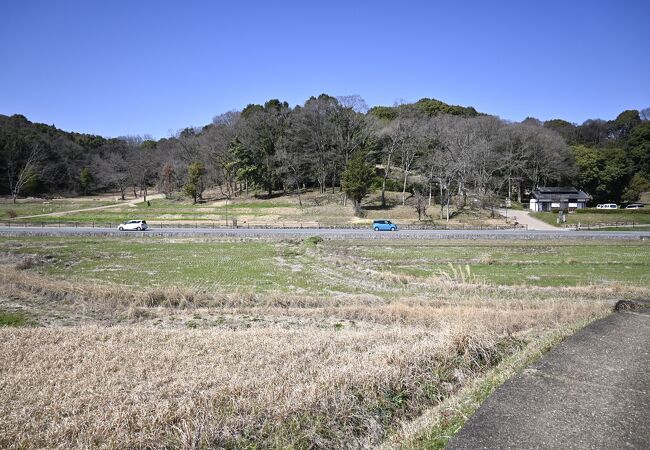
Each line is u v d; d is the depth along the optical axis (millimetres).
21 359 10859
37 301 19656
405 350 11062
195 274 27656
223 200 75438
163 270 28906
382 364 10023
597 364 9766
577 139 107250
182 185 86312
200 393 8703
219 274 27734
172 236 45531
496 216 62281
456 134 67688
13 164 85750
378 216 62219
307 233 47094
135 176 90562
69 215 65250
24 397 8648
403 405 8898
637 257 34562
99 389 9000
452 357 10820
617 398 8055
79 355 11172
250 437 7461
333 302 20391
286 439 7426
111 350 11602
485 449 6426
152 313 18422
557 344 11281
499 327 14258
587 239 43938
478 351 11383
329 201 70938
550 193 72062
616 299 20516
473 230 50906
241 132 77938
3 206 74000
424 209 60812
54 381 9383
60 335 13016
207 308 19375
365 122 76688
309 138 76812
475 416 7422
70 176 94625
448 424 7496
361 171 61125
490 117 82375
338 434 7758
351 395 8703
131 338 12859
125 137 127750
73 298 19984
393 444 7188
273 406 8172
